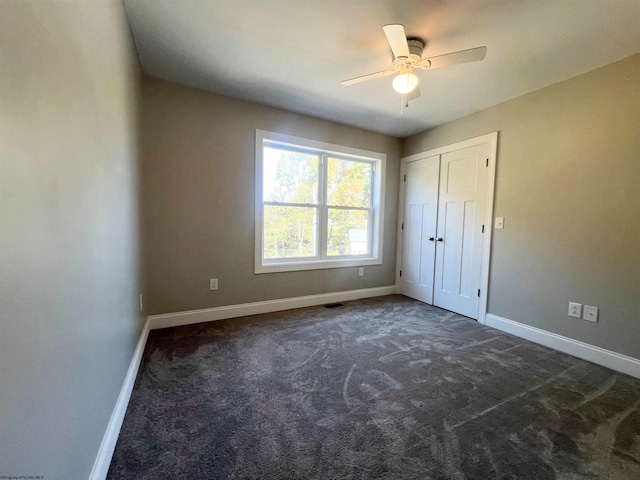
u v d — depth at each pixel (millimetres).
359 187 4109
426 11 1740
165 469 1214
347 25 1894
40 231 655
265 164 3373
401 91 2158
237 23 1892
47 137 690
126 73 1784
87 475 996
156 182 2713
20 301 573
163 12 1791
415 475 1214
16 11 556
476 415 1614
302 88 2797
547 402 1750
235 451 1318
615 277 2213
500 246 3000
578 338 2410
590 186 2342
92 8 1082
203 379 1917
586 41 1978
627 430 1514
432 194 3818
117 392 1446
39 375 650
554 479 1213
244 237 3188
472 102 2994
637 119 2098
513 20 1796
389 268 4355
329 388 1850
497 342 2646
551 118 2590
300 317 3223
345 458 1293
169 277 2832
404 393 1814
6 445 522
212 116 2932
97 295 1109
